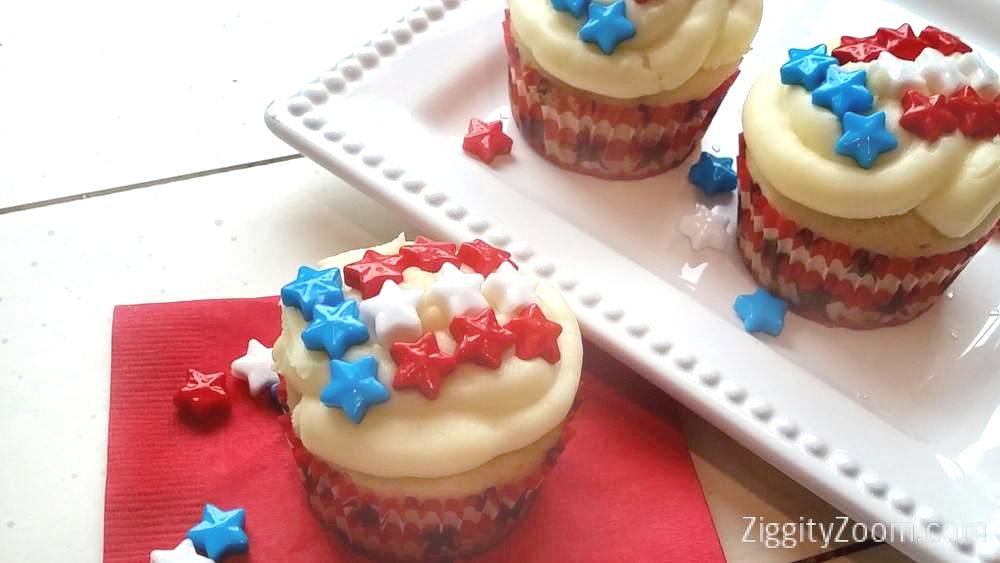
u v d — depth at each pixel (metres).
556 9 0.41
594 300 0.40
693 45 0.41
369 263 0.35
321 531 0.37
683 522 0.37
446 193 0.42
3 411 0.38
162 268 0.42
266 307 0.40
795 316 0.41
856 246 0.39
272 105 0.43
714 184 0.44
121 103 0.46
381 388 0.33
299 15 0.50
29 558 0.36
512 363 0.34
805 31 0.48
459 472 0.34
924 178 0.38
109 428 0.38
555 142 0.44
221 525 0.36
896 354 0.41
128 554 0.36
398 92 0.44
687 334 0.39
